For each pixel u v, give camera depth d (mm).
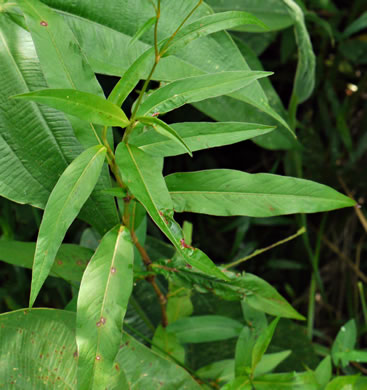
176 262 701
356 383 750
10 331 672
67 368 680
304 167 1100
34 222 949
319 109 1091
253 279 696
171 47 612
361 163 1102
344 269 1103
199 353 854
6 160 666
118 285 626
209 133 634
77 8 680
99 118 603
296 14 748
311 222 1120
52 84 617
